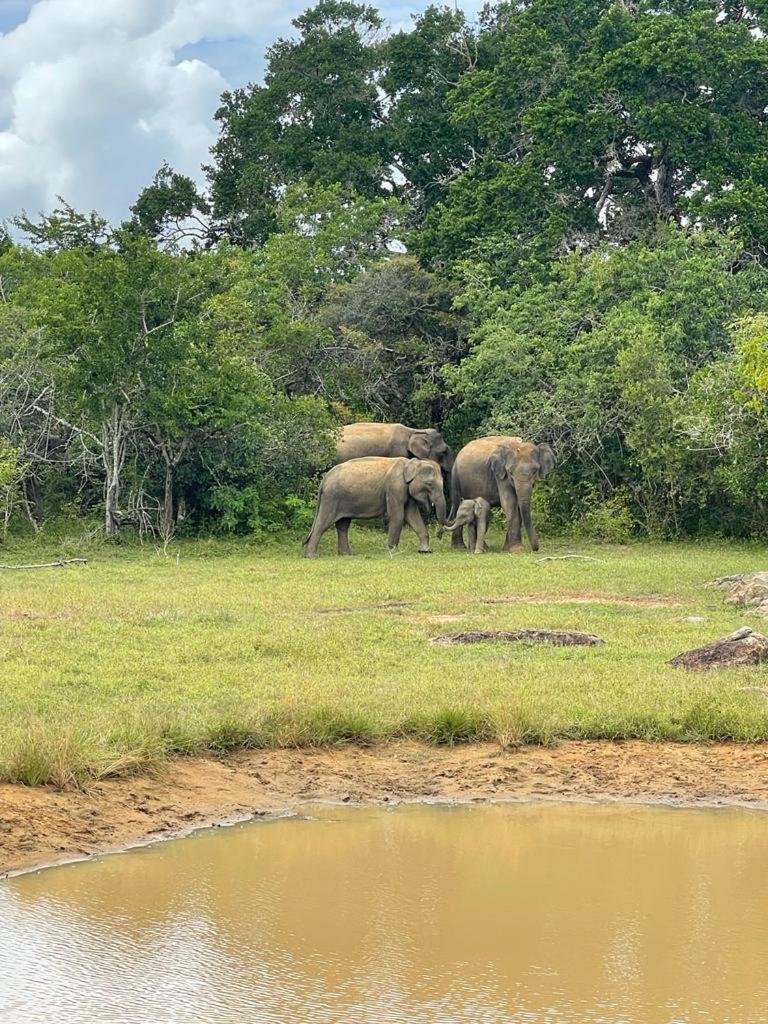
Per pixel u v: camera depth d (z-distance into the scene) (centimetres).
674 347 3250
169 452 3025
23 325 3125
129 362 2844
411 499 2889
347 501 2858
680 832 885
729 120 3706
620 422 3194
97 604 1781
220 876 781
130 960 657
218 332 3067
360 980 637
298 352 3538
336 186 4081
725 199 3562
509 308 3631
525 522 2939
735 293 3347
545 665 1329
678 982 638
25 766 896
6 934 688
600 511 3162
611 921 718
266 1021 592
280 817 907
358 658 1376
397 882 777
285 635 1505
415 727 1080
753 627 1619
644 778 1003
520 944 683
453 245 4016
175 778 955
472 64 4416
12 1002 607
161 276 2891
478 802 951
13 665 1282
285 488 3141
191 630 1548
